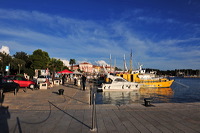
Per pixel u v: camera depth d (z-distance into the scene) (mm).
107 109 7734
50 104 8773
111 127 5172
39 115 6500
